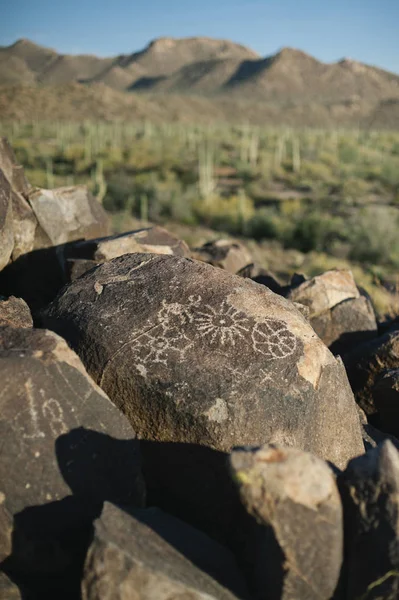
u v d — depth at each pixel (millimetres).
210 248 6957
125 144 40219
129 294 3402
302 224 17734
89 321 3248
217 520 2791
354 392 4863
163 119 83938
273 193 25875
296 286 5711
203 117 100375
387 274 14000
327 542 2199
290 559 2188
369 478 2256
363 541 2248
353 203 23609
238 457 2250
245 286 3475
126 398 2967
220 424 2799
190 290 3371
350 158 35969
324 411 3141
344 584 2275
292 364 3049
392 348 4699
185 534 2457
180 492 2869
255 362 2990
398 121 130875
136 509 2529
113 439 2697
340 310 5566
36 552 2473
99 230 6312
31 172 26141
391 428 4324
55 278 5672
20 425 2527
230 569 2377
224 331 3129
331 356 3285
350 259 16016
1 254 4453
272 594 2244
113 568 2137
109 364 3018
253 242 17188
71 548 2508
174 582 2131
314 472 2234
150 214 20719
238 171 30406
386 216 17875
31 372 2600
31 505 2486
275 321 3250
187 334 3115
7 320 3357
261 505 2191
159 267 3615
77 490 2555
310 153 37125
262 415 2861
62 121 66125
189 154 36344
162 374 2934
